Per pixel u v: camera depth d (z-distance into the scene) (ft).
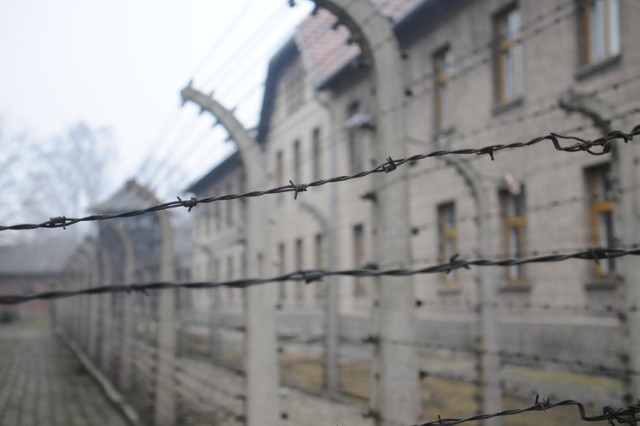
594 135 36.58
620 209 12.96
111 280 53.98
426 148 52.34
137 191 29.12
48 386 52.65
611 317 34.91
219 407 25.63
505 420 19.34
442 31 50.70
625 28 34.09
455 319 46.62
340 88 66.85
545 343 38.29
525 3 42.04
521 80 43.34
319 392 33.58
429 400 25.50
